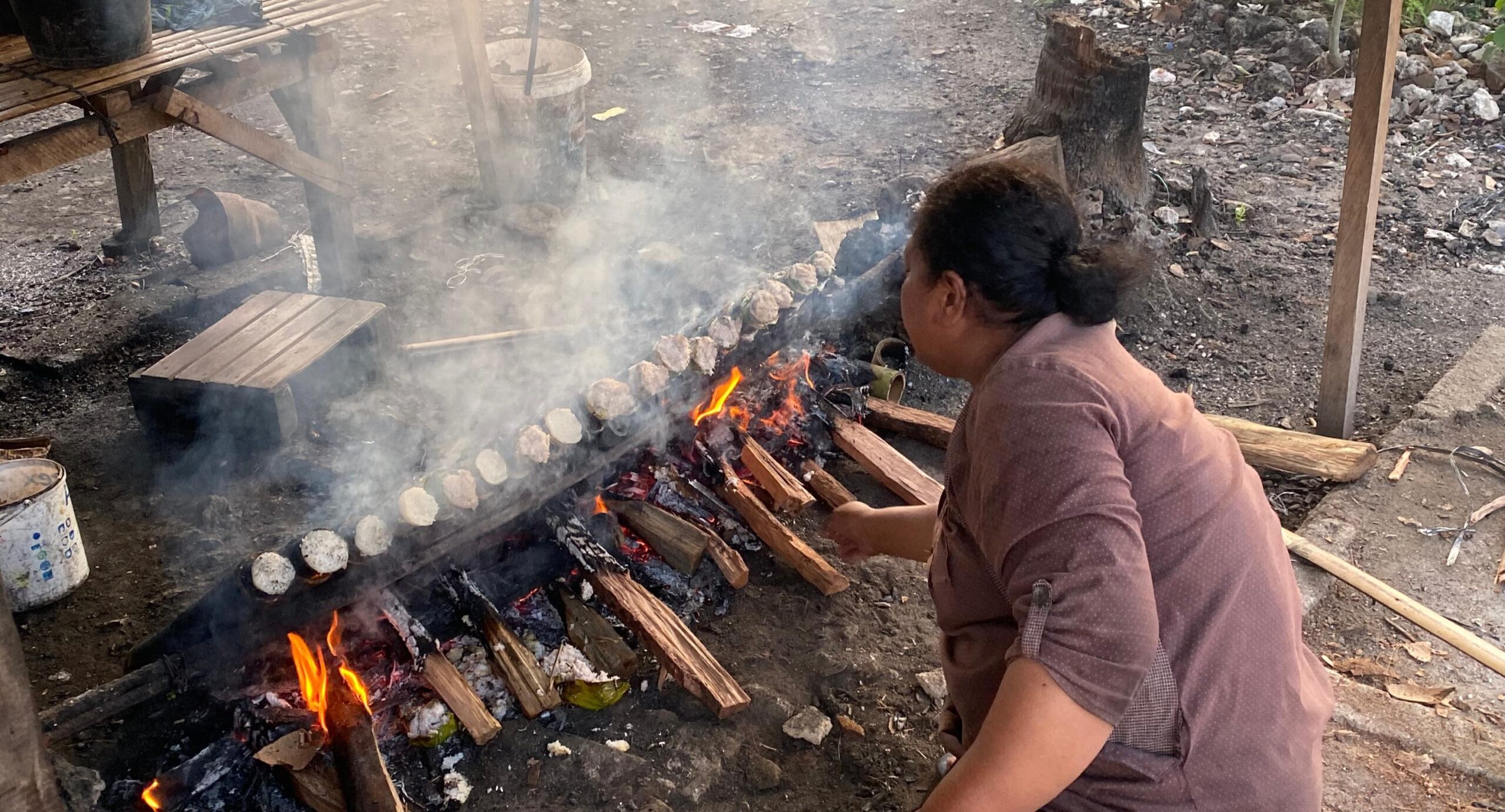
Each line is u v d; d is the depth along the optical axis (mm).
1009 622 1684
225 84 3949
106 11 3488
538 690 2523
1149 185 4750
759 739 2553
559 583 2818
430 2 8320
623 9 8305
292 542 2393
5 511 2846
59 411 3875
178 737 2482
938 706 2635
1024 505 1429
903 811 2387
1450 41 6840
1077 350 1532
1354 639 2824
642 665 2727
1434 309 4480
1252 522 1578
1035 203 1520
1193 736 1549
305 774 2287
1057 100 4496
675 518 2979
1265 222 5164
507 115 5074
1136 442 1508
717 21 8094
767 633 2859
